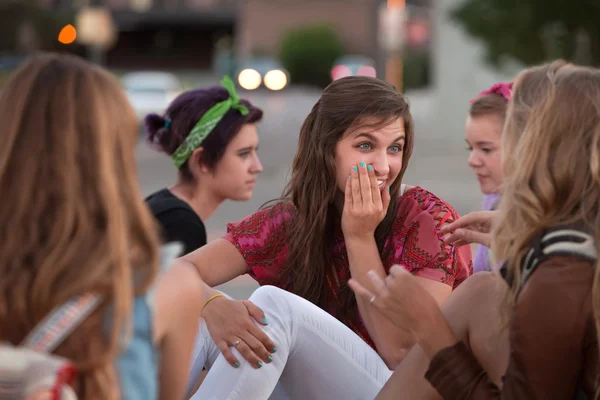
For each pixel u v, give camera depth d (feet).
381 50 115.14
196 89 14.96
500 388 8.77
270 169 56.24
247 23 201.87
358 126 11.28
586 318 7.70
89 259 6.57
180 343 7.79
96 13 95.20
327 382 11.28
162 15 246.68
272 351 10.88
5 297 6.51
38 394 6.18
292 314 11.09
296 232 11.98
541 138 8.28
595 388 7.84
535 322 7.79
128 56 265.34
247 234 12.27
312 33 181.88
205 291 11.26
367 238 11.07
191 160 14.76
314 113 11.76
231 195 14.85
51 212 6.62
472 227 10.62
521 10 58.54
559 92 8.32
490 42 61.62
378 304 8.73
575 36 60.08
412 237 11.60
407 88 179.22
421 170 58.23
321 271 11.98
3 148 6.73
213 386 10.91
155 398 7.04
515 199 8.32
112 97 6.96
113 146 6.91
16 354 6.33
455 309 9.25
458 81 84.74
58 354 6.53
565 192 8.15
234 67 149.79
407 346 10.93
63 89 6.81
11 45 150.82
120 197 6.88
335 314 12.04
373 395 11.32
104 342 6.61
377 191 10.98
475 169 14.66
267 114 78.38
